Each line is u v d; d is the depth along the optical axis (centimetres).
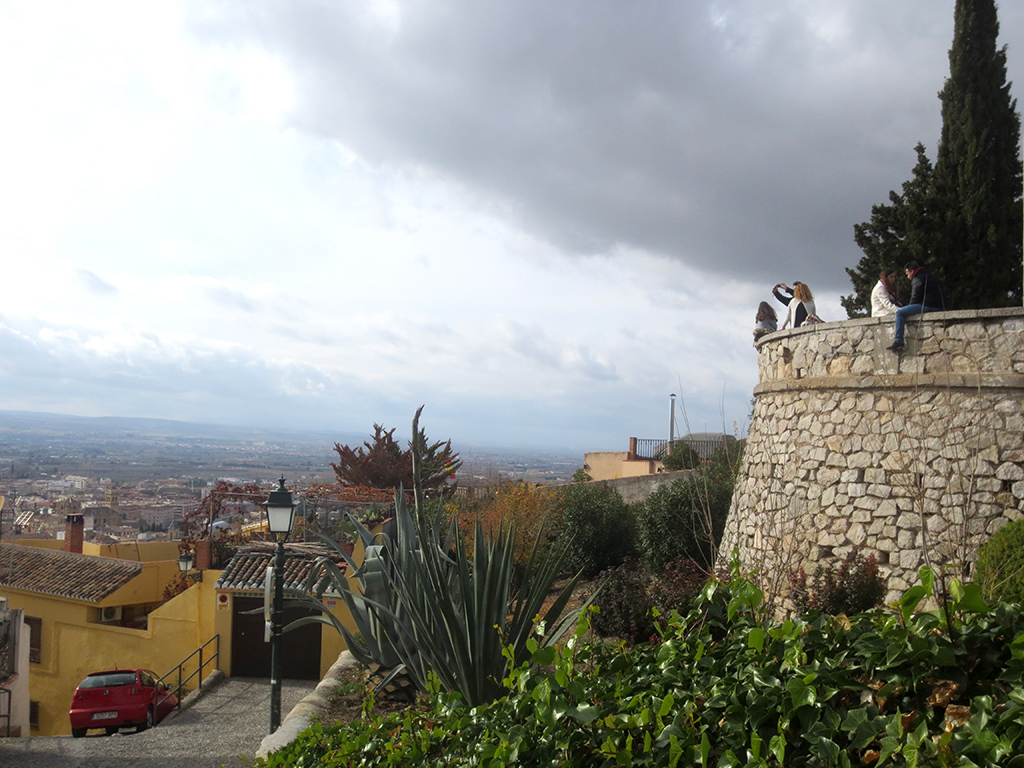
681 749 287
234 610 2044
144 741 1385
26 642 1983
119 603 2325
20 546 2659
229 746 1340
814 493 1022
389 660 853
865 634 287
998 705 240
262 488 2436
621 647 405
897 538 909
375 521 2069
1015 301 1597
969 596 268
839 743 267
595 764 328
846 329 1024
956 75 1669
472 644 689
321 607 870
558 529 1809
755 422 1250
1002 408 865
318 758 572
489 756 364
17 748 1334
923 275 957
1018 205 1627
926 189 1731
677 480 1711
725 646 355
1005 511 838
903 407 941
